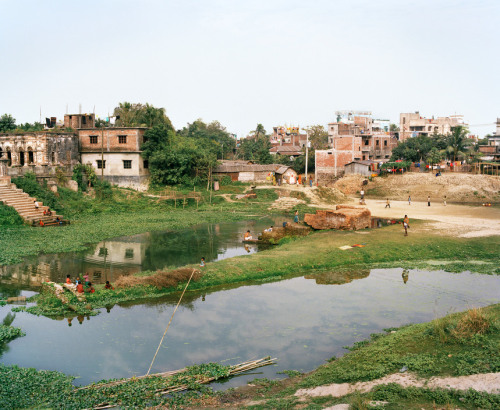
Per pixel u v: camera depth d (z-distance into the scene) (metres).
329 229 40.81
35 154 55.47
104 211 50.75
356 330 19.94
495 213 51.06
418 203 61.78
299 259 30.66
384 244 34.41
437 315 21.38
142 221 46.66
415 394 12.81
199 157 65.56
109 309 22.64
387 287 25.89
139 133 59.78
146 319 21.36
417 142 85.44
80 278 26.34
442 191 68.06
